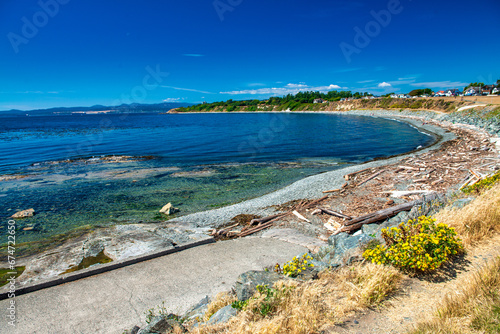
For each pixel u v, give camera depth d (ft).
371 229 30.25
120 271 23.76
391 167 66.13
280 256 26.73
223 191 54.29
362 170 65.05
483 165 59.82
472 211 20.70
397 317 12.39
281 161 85.81
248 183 59.82
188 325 14.39
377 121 262.06
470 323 10.86
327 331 11.91
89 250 29.40
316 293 14.14
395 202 41.78
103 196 51.19
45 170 72.69
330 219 37.47
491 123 135.33
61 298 19.80
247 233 34.30
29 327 16.84
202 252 27.73
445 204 29.12
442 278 14.96
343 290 14.74
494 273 13.30
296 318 12.37
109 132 187.21
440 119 211.41
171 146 119.14
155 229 35.55
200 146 118.93
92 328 16.81
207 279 22.48
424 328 11.00
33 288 20.76
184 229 35.81
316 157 92.73
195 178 64.13
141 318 17.70
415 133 158.30
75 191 54.08
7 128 234.38
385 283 14.25
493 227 19.81
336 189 51.26
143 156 92.68
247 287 14.79
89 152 103.35
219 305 15.61
